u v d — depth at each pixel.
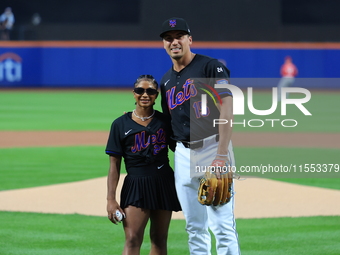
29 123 16.31
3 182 8.21
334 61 28.50
